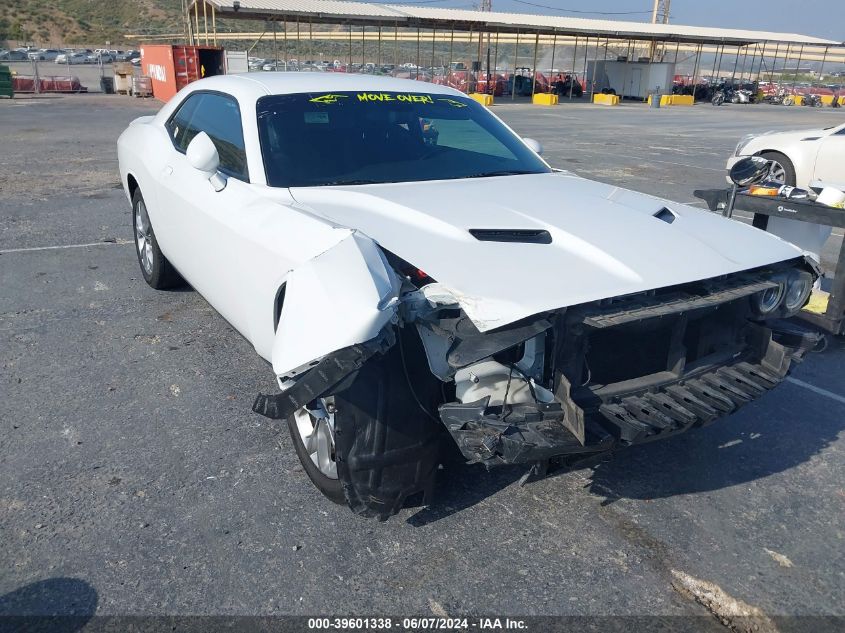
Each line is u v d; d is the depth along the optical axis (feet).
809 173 32.94
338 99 12.94
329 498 9.59
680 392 9.18
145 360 14.03
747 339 10.44
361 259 7.81
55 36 391.65
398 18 106.01
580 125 72.49
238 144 12.17
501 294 7.88
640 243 9.38
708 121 83.20
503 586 8.38
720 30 151.23
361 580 8.38
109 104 78.84
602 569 8.71
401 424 8.46
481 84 120.88
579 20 132.98
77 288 18.10
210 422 11.75
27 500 9.57
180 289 18.21
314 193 10.88
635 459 11.22
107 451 10.81
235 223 10.85
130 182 17.57
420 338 8.25
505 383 8.36
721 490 10.46
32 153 40.91
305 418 9.88
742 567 8.84
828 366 15.01
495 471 10.71
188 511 9.47
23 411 11.93
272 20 104.63
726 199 15.85
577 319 8.19
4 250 21.25
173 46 83.15
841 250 14.49
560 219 9.81
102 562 8.48
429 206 10.08
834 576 8.72
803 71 266.57
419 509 9.73
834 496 10.39
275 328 10.01
